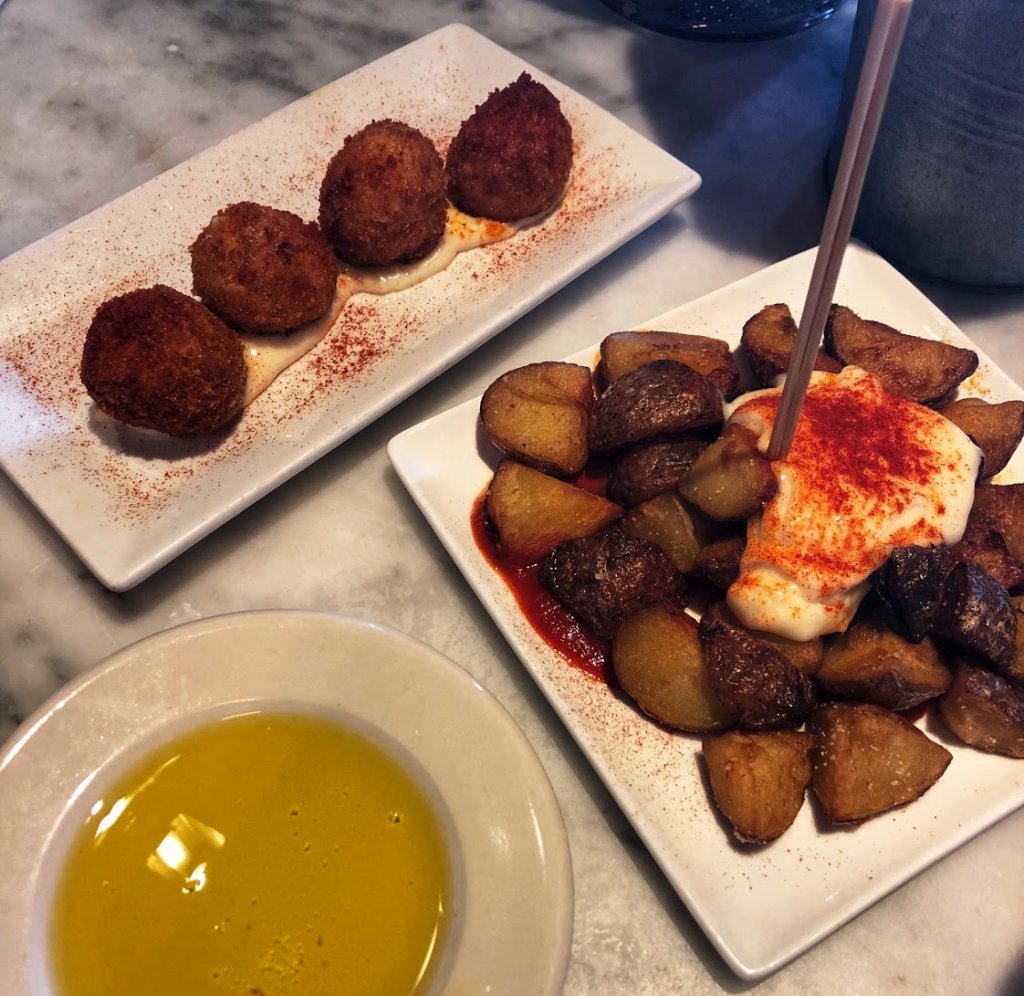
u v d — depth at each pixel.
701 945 0.27
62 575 0.33
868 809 0.28
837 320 0.36
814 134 0.47
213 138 0.47
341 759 0.27
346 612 0.33
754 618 0.30
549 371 0.35
